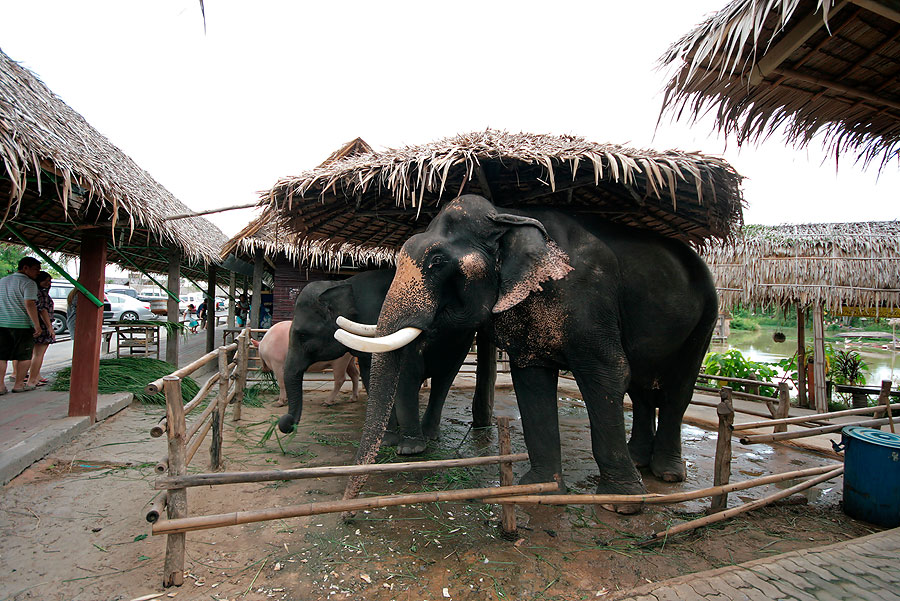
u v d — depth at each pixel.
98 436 4.43
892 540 2.58
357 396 6.64
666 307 3.22
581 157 2.87
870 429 3.36
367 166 3.22
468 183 3.45
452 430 5.15
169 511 2.17
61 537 2.61
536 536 2.72
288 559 2.43
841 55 2.25
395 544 2.61
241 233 8.32
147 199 5.45
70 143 3.96
